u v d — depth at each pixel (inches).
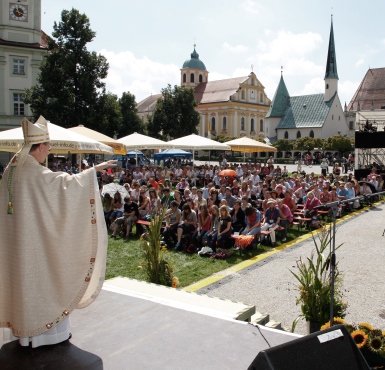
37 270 111.6
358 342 150.5
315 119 3449.8
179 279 319.3
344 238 454.3
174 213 435.2
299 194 615.8
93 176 118.8
